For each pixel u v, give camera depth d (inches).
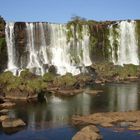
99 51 4832.7
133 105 2691.9
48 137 1904.5
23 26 4456.2
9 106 2682.1
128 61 4936.0
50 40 4613.7
